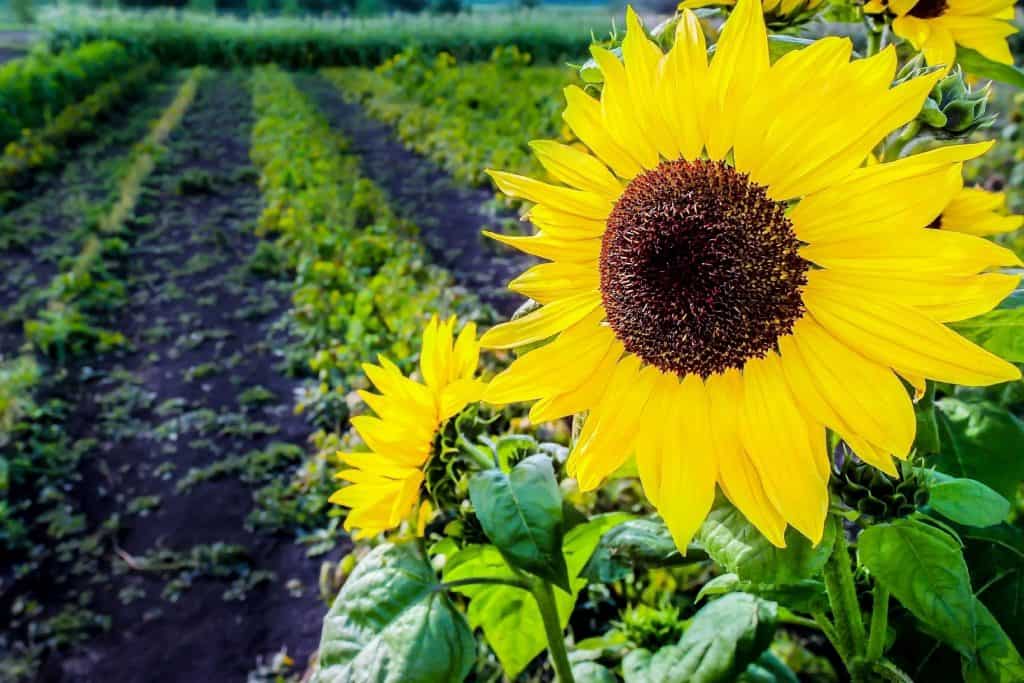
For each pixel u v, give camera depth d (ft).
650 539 1.31
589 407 0.93
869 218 0.78
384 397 1.05
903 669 1.22
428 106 12.90
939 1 1.07
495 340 0.94
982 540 1.25
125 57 19.92
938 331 0.76
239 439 4.73
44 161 10.37
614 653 1.78
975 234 1.00
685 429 0.88
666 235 0.86
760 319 0.84
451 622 1.04
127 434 4.79
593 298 0.94
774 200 0.84
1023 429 1.34
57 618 3.59
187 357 5.68
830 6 1.09
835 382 0.82
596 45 0.92
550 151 0.94
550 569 0.94
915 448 1.02
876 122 0.79
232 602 3.63
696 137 0.87
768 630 1.20
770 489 0.84
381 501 1.08
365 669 1.02
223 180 9.66
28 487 4.40
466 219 7.65
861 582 1.26
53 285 6.52
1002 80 1.16
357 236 6.93
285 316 6.06
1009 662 0.97
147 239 7.89
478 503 0.97
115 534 4.06
